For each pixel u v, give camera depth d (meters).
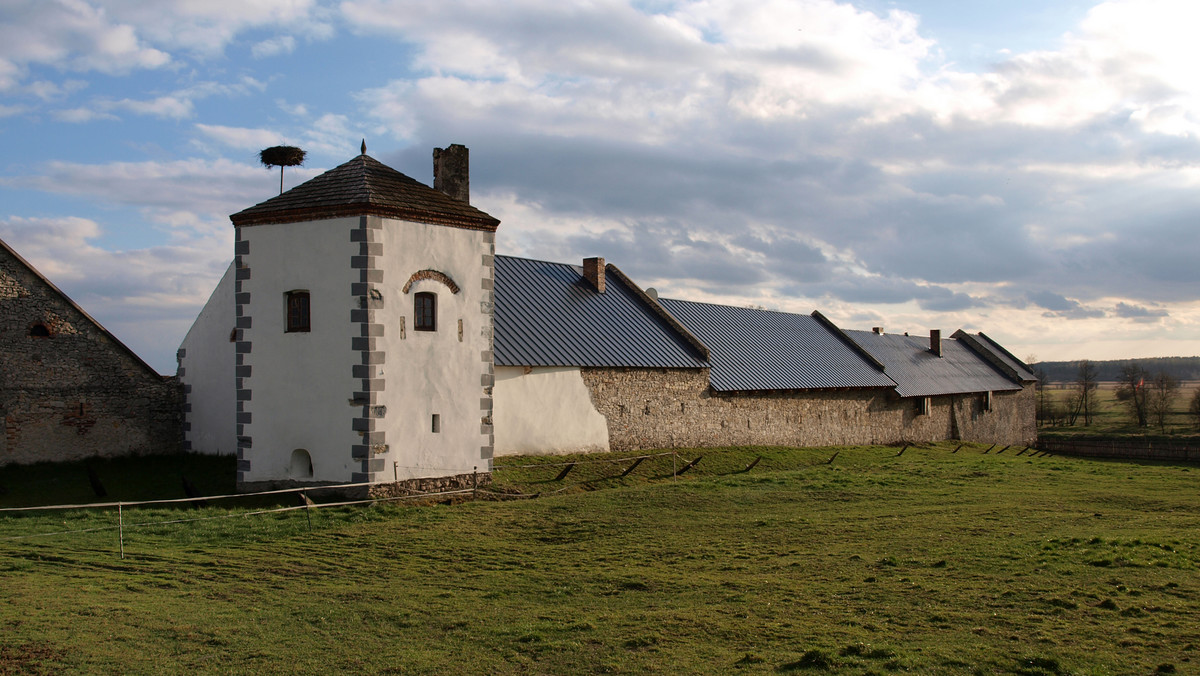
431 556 15.58
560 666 9.46
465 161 29.56
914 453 43.69
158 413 27.47
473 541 16.91
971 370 63.69
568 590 13.08
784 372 42.81
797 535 17.62
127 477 24.56
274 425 21.52
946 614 11.25
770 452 36.50
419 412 21.53
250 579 13.52
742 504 21.97
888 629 10.61
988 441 61.72
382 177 22.12
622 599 12.52
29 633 10.05
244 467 21.77
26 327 24.83
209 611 11.48
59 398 25.36
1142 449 57.75
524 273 35.69
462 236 22.69
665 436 34.81
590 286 37.88
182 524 17.53
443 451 22.05
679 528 18.55
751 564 14.92
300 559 15.03
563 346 31.70
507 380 28.97
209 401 27.50
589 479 26.77
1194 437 74.25
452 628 10.94
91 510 18.97
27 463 24.56
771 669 9.16
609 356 32.78
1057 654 9.53
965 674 8.93
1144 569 13.77
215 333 27.45
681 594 12.71
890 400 50.31
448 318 22.31
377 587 13.17
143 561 14.40
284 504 20.34
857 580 13.35
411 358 21.39
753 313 49.59
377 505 19.86
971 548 15.80
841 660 9.32
